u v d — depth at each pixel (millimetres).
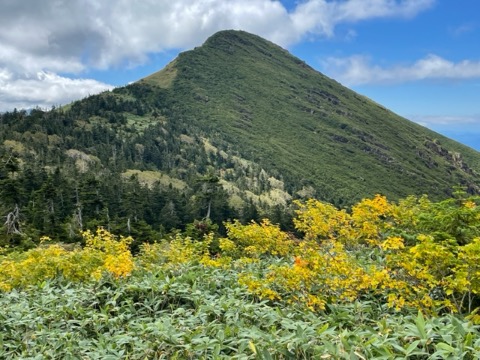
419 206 11391
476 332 5395
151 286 8266
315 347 5043
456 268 6754
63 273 9984
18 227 47656
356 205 11312
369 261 9609
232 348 5445
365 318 6719
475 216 8367
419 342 4992
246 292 8102
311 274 7492
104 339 6363
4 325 7156
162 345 5789
